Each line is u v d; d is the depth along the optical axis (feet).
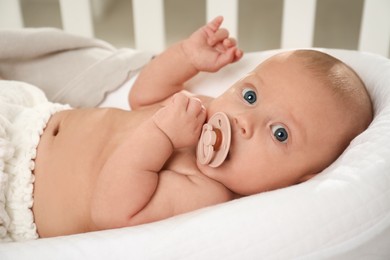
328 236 1.80
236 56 3.14
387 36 3.65
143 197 2.40
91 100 3.66
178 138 2.48
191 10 6.87
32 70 3.71
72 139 2.79
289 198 1.87
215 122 2.43
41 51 3.65
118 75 3.63
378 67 2.73
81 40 3.79
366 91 2.59
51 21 6.39
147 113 2.94
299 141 2.40
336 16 6.31
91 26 4.21
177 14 6.76
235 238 1.81
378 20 3.61
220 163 2.38
